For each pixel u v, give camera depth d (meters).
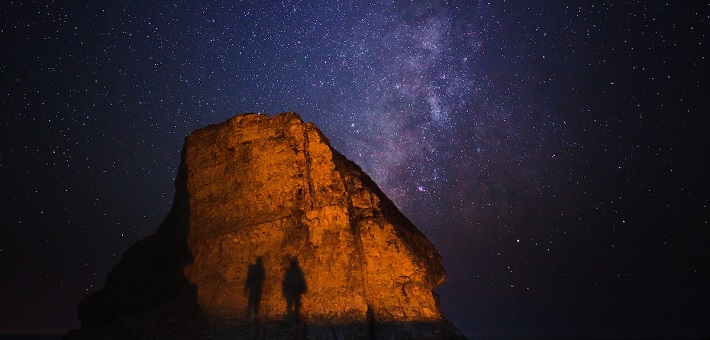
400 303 22.39
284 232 24.39
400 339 21.62
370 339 21.62
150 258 27.78
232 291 23.53
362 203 25.08
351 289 22.41
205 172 27.28
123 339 22.33
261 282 23.38
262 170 26.03
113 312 26.77
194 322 23.02
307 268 23.17
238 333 22.28
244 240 24.64
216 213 26.20
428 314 22.31
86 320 27.34
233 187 26.39
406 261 23.25
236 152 27.00
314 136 25.94
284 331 21.88
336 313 21.97
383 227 23.88
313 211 24.38
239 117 27.42
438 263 26.00
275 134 26.58
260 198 25.61
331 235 23.80
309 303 22.41
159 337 22.38
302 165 25.59
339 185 25.08
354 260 23.09
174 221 28.11
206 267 24.62
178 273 25.73
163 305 24.09
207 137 28.17
